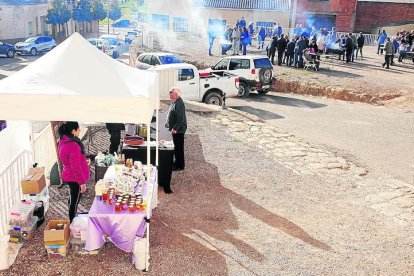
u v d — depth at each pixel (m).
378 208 8.90
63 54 6.54
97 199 6.97
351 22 41.84
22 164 7.89
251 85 21.22
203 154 11.53
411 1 42.56
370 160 12.14
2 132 7.46
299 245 7.29
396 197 9.52
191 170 10.28
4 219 7.01
